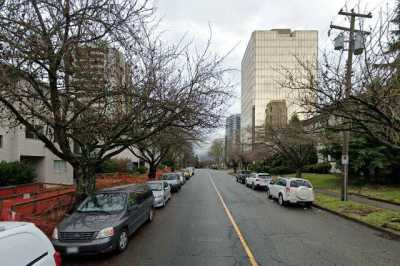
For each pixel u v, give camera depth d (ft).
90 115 42.68
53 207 40.91
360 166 92.22
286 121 114.62
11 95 35.27
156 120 45.60
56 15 32.35
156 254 28.30
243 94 281.13
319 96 37.17
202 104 43.11
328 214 52.47
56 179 106.42
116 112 45.34
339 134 71.46
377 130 41.50
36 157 101.60
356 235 36.29
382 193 75.97
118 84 40.47
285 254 28.30
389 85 32.73
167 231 37.96
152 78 43.24
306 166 160.25
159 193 58.85
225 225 41.70
